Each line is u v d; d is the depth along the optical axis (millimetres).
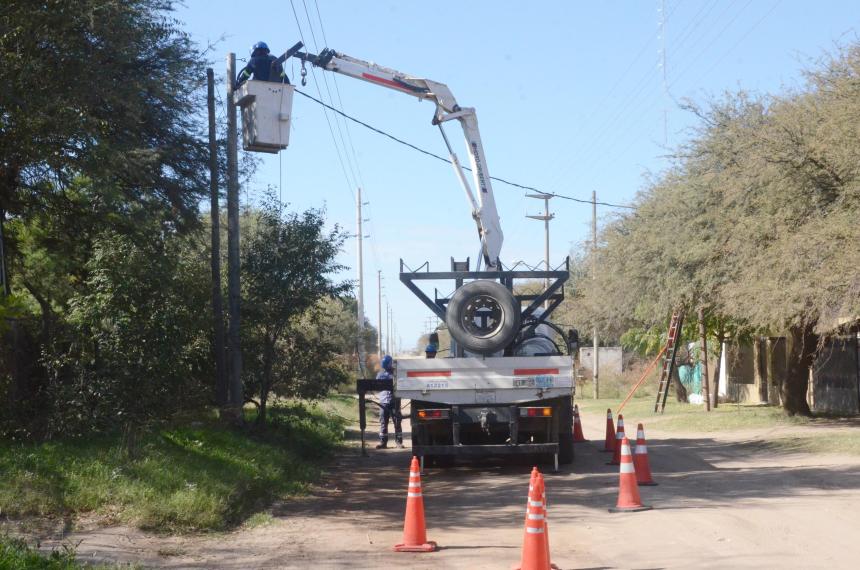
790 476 13430
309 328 18641
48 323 12469
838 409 26344
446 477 14742
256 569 7953
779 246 17172
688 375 40031
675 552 8312
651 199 23359
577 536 9266
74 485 9648
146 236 13242
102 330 11859
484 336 14375
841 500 10984
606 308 26234
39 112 11539
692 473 14312
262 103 15453
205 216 17312
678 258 21172
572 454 15430
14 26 11523
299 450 16734
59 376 11961
